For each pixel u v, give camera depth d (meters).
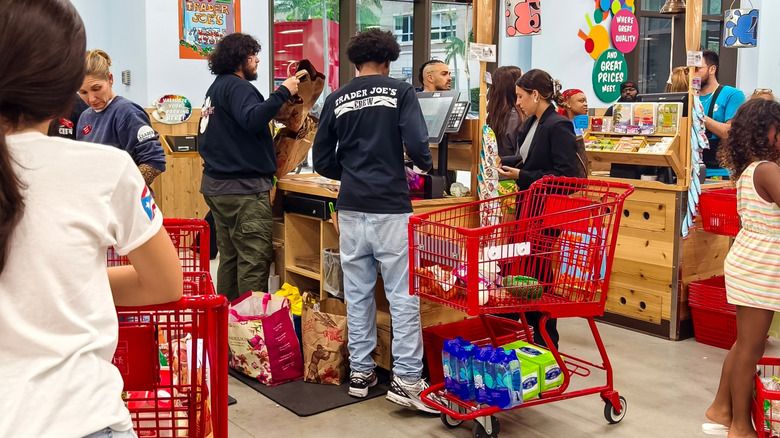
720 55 10.05
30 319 1.01
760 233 2.86
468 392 3.02
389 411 3.37
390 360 3.70
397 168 3.29
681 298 4.47
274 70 7.25
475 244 2.75
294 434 3.11
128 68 6.76
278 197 4.45
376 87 3.28
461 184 3.82
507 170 3.71
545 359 3.15
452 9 8.15
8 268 1.00
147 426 1.63
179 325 1.54
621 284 4.75
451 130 3.69
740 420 2.95
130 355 1.51
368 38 3.34
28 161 1.03
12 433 0.97
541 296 2.96
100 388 1.06
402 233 3.27
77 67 1.08
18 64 1.01
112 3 7.08
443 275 2.94
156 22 6.40
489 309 2.82
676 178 4.52
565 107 4.91
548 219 3.15
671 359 4.12
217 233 4.21
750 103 2.93
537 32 4.73
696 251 4.54
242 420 3.25
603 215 2.96
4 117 1.04
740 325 2.91
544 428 3.19
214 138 3.95
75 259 1.04
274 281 4.37
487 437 2.96
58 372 1.02
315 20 7.36
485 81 3.59
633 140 4.55
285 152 4.30
